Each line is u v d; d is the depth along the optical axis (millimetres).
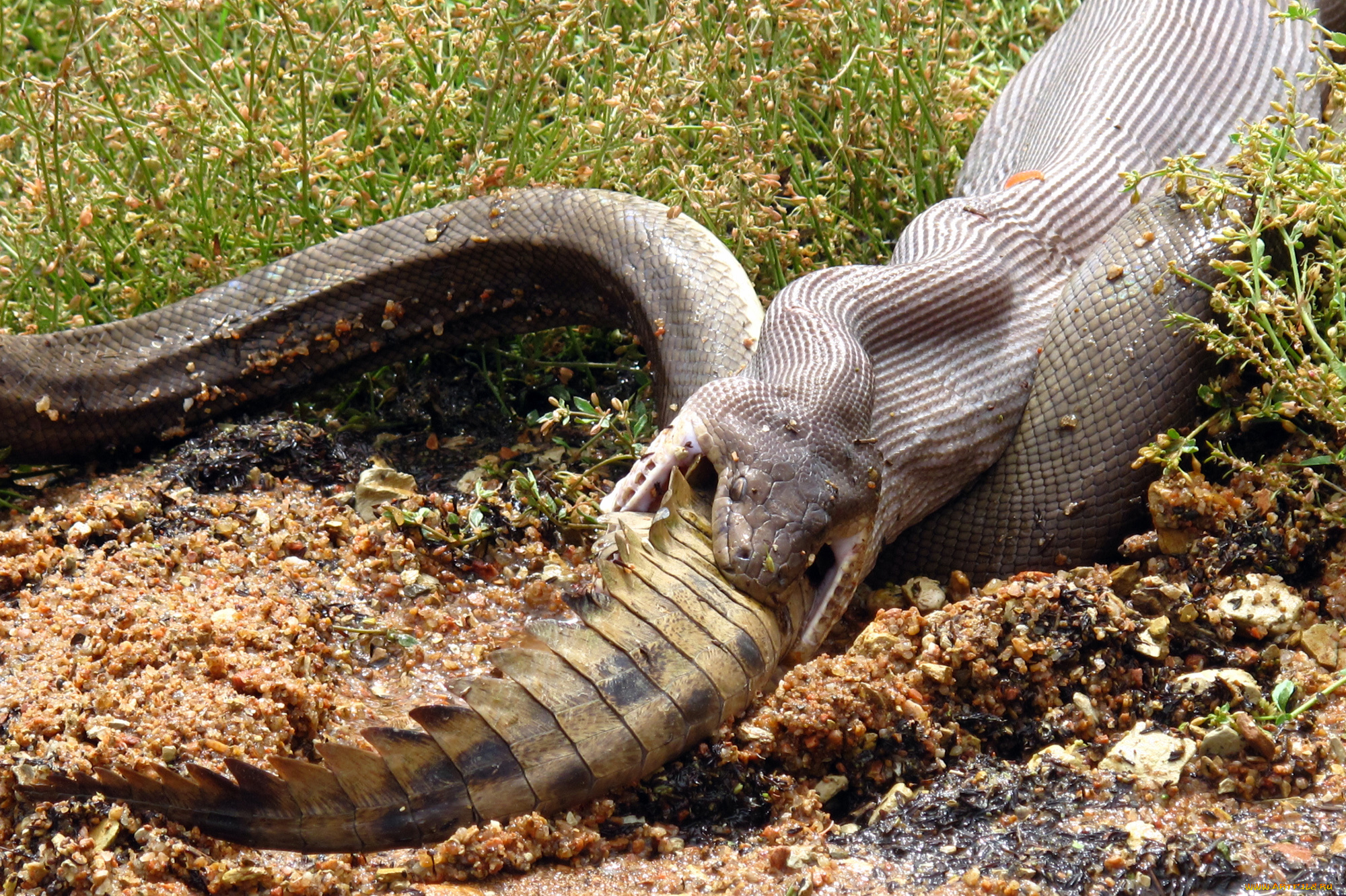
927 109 19312
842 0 18781
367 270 17031
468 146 18875
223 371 16906
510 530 14594
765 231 17141
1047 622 12359
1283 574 13555
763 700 12039
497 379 18109
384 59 18719
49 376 16125
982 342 15648
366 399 18250
